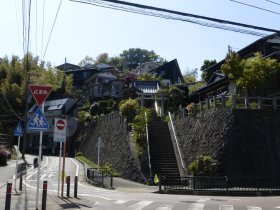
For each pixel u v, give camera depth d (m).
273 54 29.20
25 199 14.15
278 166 21.75
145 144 27.03
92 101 60.38
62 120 15.16
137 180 25.02
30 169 30.72
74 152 48.91
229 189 19.08
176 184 21.81
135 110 33.25
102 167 30.06
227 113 23.47
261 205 13.04
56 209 11.80
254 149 22.14
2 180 22.22
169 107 39.84
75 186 15.29
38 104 11.59
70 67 82.56
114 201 14.36
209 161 22.11
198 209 11.77
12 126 52.06
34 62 64.56
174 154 26.91
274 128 22.98
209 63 51.50
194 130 26.89
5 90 55.59
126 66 100.69
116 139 33.81
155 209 11.84
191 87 48.97
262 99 24.12
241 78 27.09
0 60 65.69
